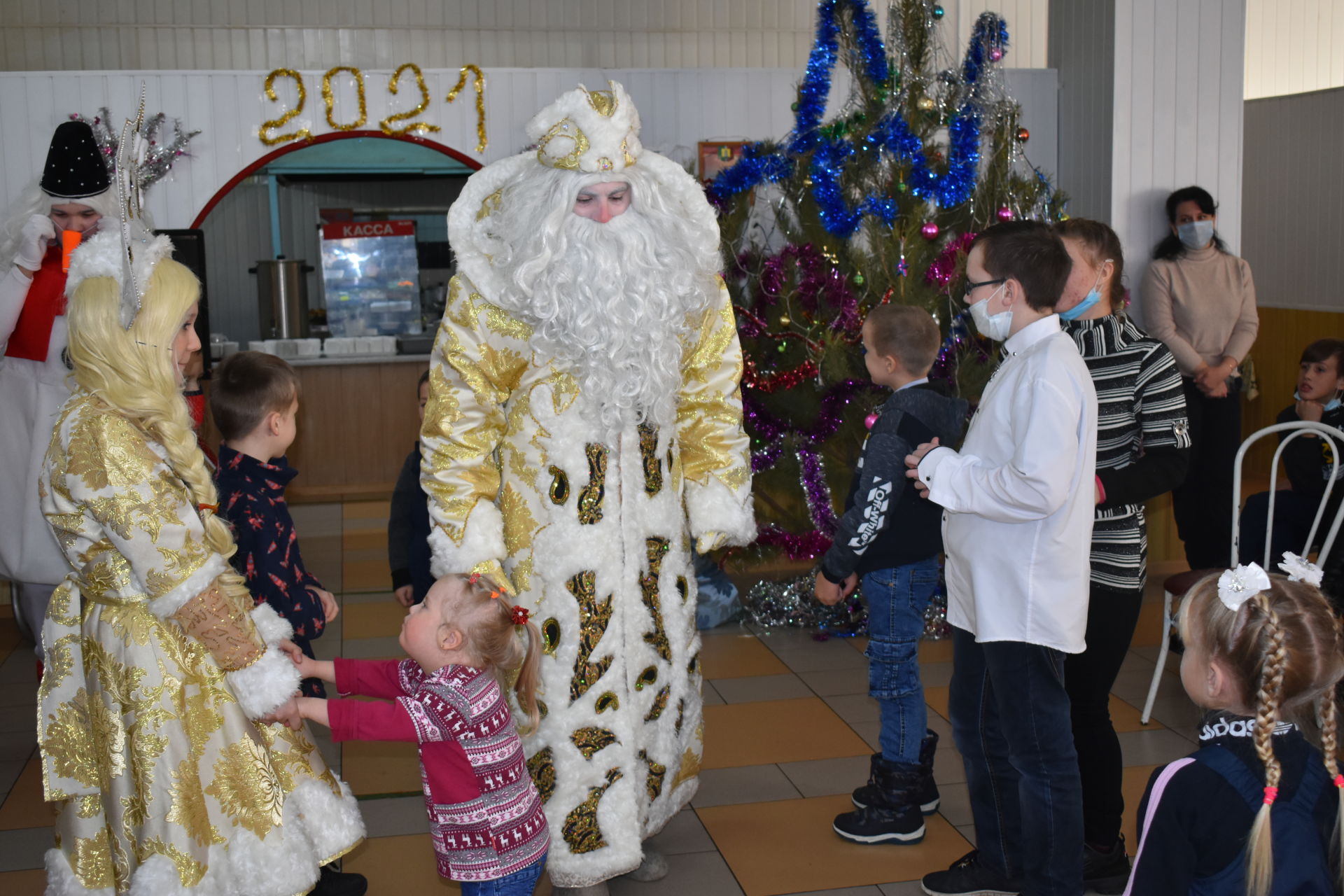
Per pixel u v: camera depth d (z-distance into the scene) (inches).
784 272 174.4
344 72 212.1
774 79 216.4
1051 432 81.3
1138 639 172.1
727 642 173.5
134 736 75.0
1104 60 202.1
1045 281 85.4
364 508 269.4
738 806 120.2
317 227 336.5
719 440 101.3
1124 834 110.8
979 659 94.0
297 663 82.6
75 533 74.6
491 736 78.9
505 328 91.7
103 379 74.0
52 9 318.0
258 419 93.0
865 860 108.4
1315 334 285.6
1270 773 55.9
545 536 91.4
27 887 104.5
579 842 92.2
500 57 338.3
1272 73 330.3
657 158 98.7
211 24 324.5
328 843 81.4
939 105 172.7
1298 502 143.3
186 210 210.4
